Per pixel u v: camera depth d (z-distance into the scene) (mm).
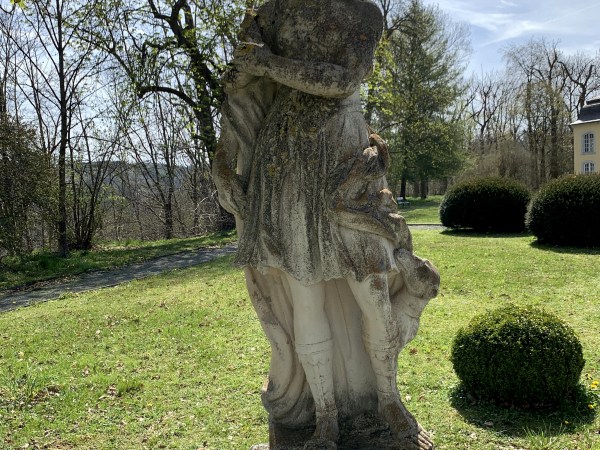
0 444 4723
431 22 36594
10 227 16812
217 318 8977
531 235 18062
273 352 2896
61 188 18828
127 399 5656
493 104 54719
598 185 14852
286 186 2604
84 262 17109
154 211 28516
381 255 2539
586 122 42500
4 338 8602
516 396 4871
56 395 5828
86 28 19250
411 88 36250
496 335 5016
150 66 19391
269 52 2561
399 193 49906
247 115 2824
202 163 26406
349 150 2561
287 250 2586
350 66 2506
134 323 9008
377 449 2695
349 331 2824
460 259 13367
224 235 23078
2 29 21172
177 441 4605
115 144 22062
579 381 5375
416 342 7055
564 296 9430
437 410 4938
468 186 19531
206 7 18781
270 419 2986
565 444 4160
